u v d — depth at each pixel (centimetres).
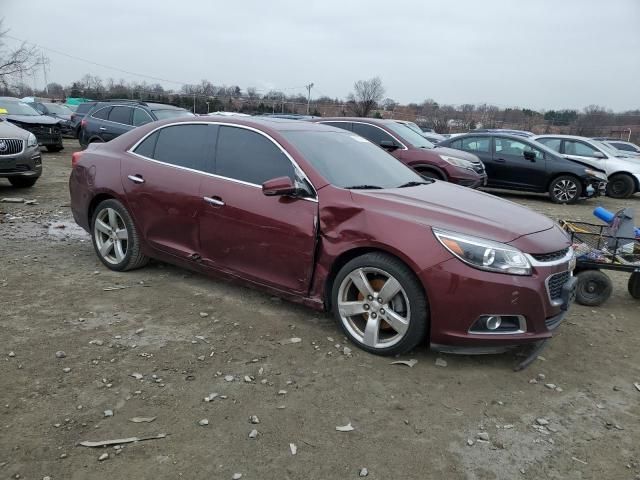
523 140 1304
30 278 500
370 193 391
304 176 404
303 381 340
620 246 509
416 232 354
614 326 467
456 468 268
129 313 429
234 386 330
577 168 1258
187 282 505
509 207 417
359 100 5738
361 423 301
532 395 341
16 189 1000
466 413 316
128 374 337
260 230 414
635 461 281
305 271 398
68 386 320
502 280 337
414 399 327
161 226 479
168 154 484
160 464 259
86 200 534
